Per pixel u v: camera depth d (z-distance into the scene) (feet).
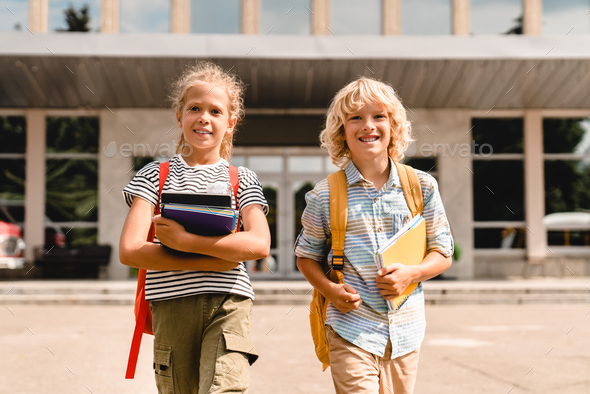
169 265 5.51
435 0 40.98
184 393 5.80
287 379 13.15
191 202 5.35
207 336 5.66
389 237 6.32
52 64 34.37
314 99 38.14
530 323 22.18
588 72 35.29
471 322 22.49
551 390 11.92
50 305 29.04
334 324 6.16
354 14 40.57
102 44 34.01
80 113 39.32
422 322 6.33
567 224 40.88
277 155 40.27
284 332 20.02
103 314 25.31
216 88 6.15
